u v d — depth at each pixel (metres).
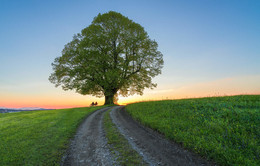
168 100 16.39
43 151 6.34
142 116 11.48
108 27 28.36
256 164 4.04
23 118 15.12
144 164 4.85
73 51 26.09
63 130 9.60
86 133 9.21
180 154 5.35
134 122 11.04
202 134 6.40
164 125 8.28
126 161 5.16
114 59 30.09
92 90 29.72
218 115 8.09
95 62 26.22
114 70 26.22
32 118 14.73
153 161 5.02
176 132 7.14
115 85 28.33
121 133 8.55
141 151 5.91
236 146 5.09
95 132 9.28
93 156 5.84
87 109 21.66
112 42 29.80
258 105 8.79
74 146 7.09
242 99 10.96
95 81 27.33
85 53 25.06
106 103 31.69
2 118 16.45
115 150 6.23
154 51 29.19
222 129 6.39
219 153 4.75
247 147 4.98
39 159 5.61
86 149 6.63
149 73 30.36
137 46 28.61
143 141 6.98
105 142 7.32
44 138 7.97
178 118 9.18
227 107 9.32
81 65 27.56
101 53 27.45
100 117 14.34
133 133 8.38
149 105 15.17
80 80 27.31
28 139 7.82
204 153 5.08
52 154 6.07
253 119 6.87
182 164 4.68
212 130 6.59
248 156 4.49
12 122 13.02
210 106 10.04
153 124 8.95
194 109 10.17
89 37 27.33
